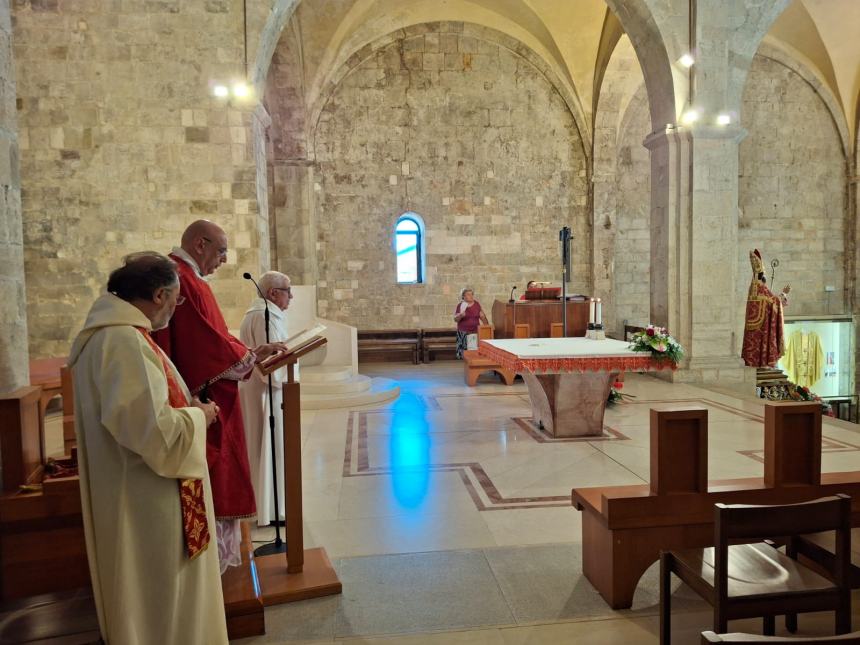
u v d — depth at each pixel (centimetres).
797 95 1493
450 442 622
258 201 840
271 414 349
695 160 966
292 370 311
